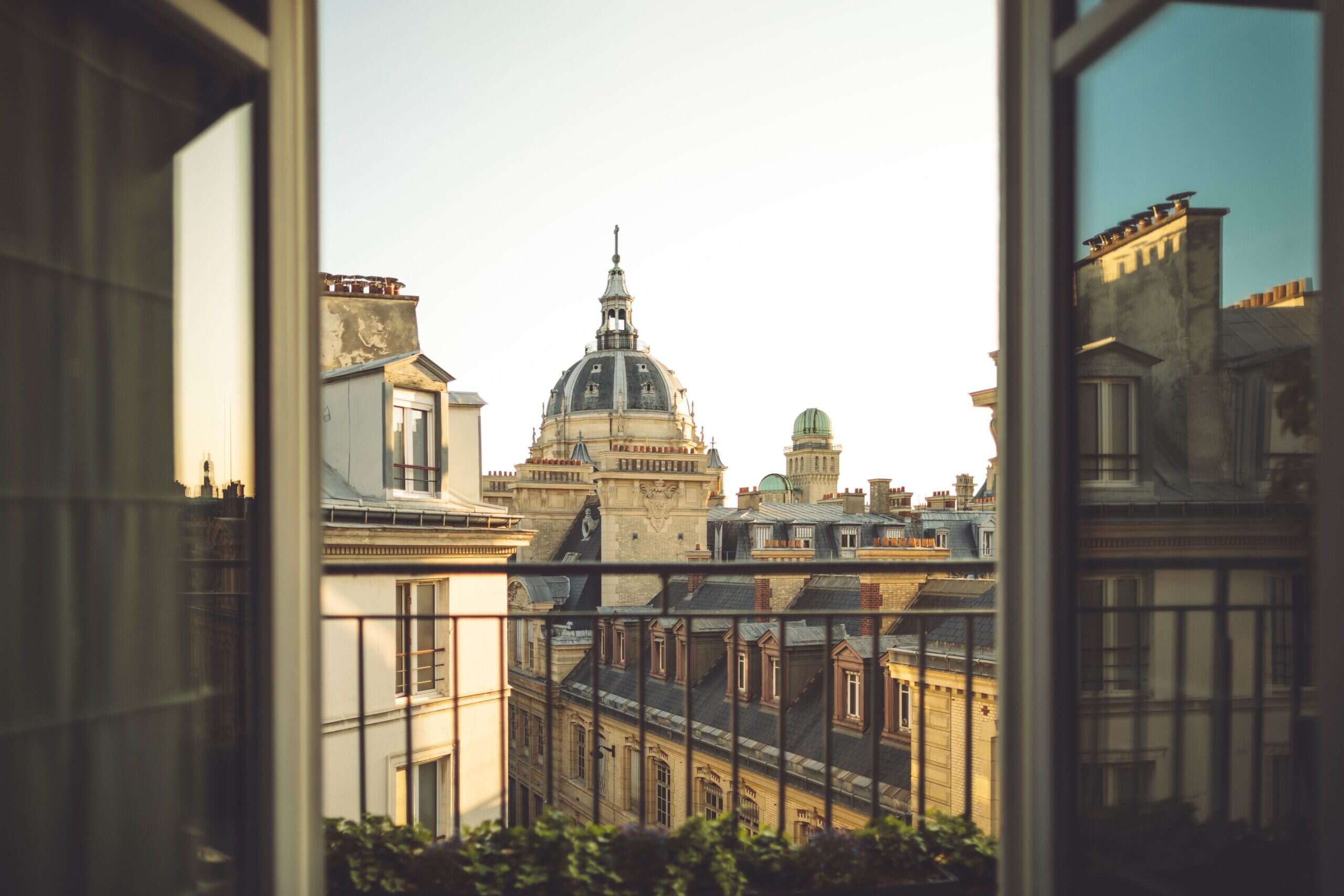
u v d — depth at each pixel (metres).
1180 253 1.73
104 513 1.72
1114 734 1.91
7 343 1.58
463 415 21.97
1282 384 1.56
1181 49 1.69
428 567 3.12
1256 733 1.66
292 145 1.95
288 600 1.94
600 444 112.19
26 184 1.60
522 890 2.89
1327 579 1.31
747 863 3.02
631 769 31.11
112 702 1.75
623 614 3.21
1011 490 2.06
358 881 2.88
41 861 1.63
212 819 1.93
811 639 25.98
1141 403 1.81
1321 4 1.31
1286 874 1.59
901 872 3.03
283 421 1.92
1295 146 1.51
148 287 1.77
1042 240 1.93
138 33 1.75
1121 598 1.87
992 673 16.70
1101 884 1.89
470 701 17.55
